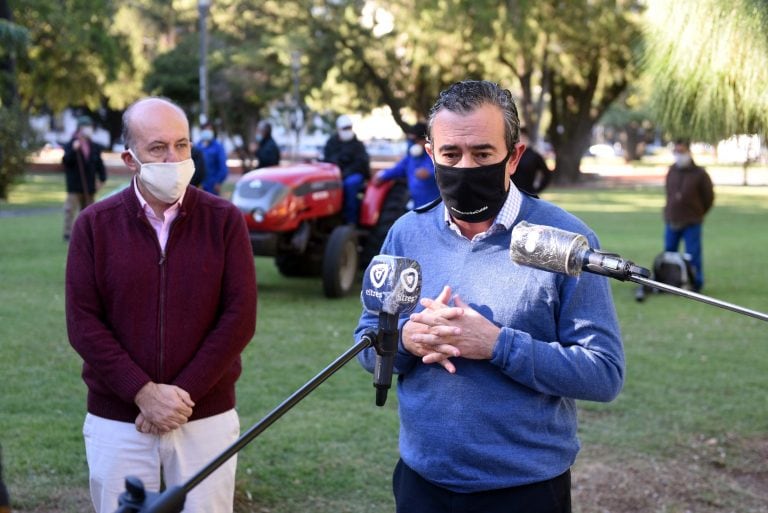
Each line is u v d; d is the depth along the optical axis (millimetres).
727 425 6062
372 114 38688
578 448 2758
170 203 3293
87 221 3312
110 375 3201
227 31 36250
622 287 11820
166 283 3291
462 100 2545
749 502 4914
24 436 5500
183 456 3334
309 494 4848
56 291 10234
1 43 21531
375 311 2465
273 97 38938
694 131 5176
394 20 32125
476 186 2549
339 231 10336
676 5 4891
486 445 2592
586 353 2555
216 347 3299
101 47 36312
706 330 9047
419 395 2684
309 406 6289
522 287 2609
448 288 2631
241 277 3387
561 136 39062
